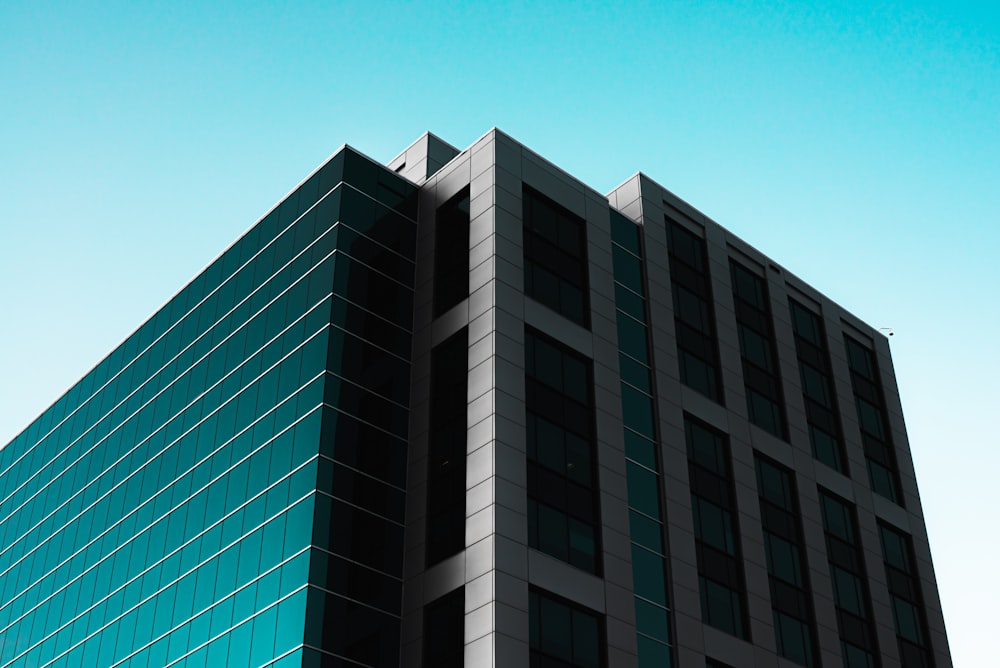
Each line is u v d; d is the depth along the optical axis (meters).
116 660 53.44
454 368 50.84
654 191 63.75
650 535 50.94
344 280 52.69
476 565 44.47
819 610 56.25
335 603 44.62
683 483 53.84
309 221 56.50
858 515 62.56
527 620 43.72
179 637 49.72
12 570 69.00
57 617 60.97
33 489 71.62
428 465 49.06
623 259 59.03
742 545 54.75
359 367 50.91
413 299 54.91
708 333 61.25
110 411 66.62
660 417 54.88
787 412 62.50
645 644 47.62
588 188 59.41
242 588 47.50
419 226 57.34
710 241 65.00
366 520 47.34
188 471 55.69
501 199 53.91
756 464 58.78
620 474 51.12
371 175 56.97
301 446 48.66
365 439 49.25
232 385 55.75
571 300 54.50
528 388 49.59
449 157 65.38
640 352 56.56
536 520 46.41
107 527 60.56
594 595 46.69
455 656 43.38
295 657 43.03
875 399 70.12
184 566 52.06
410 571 47.06
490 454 46.47
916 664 59.88
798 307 68.81
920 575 63.97
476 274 52.34
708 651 49.84
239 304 58.81
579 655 45.00
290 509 47.25
